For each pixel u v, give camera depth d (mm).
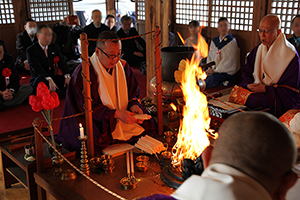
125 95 2479
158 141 2295
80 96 2275
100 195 1771
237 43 5215
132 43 7078
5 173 2416
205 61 5371
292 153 707
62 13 8109
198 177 739
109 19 6926
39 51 4691
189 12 6117
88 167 1986
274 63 3209
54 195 1839
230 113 2752
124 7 10523
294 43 4012
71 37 6871
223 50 4844
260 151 686
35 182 2074
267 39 3186
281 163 692
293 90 3180
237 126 720
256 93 3207
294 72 3160
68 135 2338
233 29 5258
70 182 1896
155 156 2205
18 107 4379
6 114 4117
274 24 3131
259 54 3334
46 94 1920
